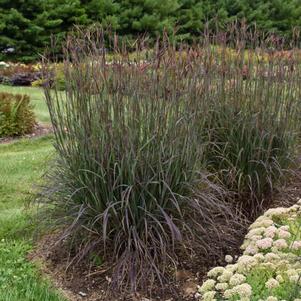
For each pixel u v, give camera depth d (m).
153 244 3.72
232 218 4.51
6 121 9.09
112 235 3.93
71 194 3.88
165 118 3.76
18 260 4.12
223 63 4.82
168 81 3.84
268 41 5.09
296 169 5.16
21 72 16.02
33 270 4.00
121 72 3.76
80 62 3.88
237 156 4.69
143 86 3.78
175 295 3.69
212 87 4.79
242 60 4.86
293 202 4.98
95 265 3.94
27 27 20.95
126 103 3.72
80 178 3.80
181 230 3.97
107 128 3.71
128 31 22.12
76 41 4.07
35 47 21.11
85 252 3.77
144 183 3.71
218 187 4.26
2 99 9.23
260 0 24.84
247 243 3.79
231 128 4.71
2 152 7.97
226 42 5.00
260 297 3.21
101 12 21.91
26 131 9.34
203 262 4.04
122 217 3.73
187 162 3.88
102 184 3.75
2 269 3.98
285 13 24.92
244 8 24.02
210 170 4.80
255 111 4.75
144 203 3.71
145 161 3.71
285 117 4.88
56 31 21.47
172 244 3.90
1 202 5.46
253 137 4.74
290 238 3.84
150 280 3.75
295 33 5.38
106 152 3.70
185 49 4.41
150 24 21.80
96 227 3.87
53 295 3.66
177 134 3.80
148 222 3.77
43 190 4.31
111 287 3.72
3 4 20.83
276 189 4.89
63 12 21.50
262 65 4.89
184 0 23.02
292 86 5.05
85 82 3.81
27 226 4.66
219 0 23.61
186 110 3.89
